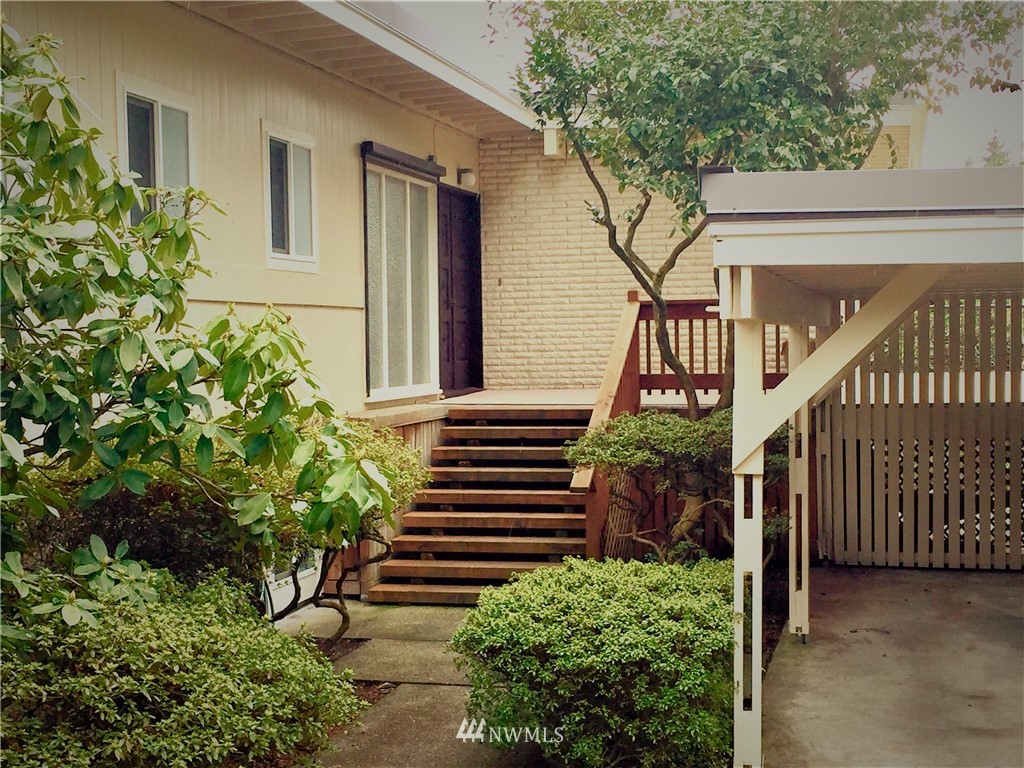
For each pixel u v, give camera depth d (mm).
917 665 6973
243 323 4805
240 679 4055
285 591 8406
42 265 4488
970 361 9648
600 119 9758
